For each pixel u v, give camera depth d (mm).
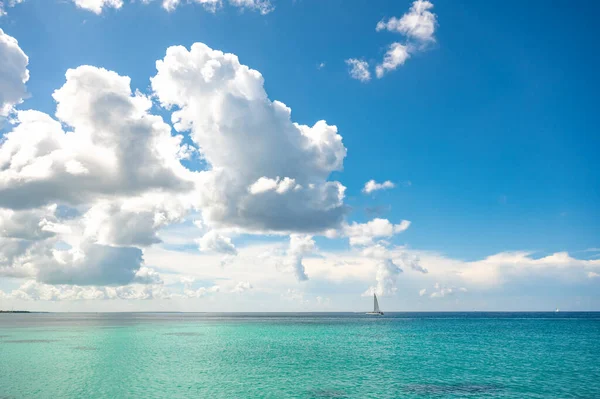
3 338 69125
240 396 27344
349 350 50594
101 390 28875
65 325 117812
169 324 124312
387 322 141375
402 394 27938
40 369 36844
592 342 60969
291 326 109500
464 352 48719
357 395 27672
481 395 27688
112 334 78125
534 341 62625
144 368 37219
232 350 50562
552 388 29531
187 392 28375
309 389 29203
